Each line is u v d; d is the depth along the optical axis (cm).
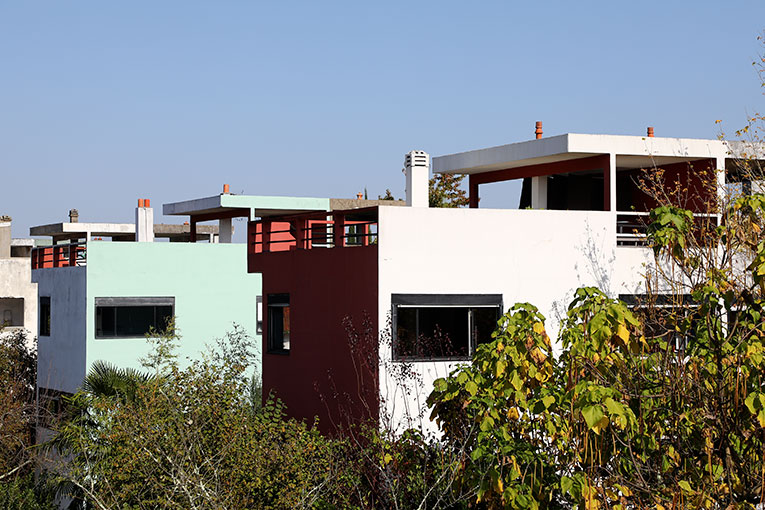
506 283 2156
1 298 5553
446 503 1555
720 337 1192
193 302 3822
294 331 2419
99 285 3681
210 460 1995
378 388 2008
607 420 1082
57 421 3262
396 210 2078
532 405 1225
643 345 1248
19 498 3047
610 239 2256
